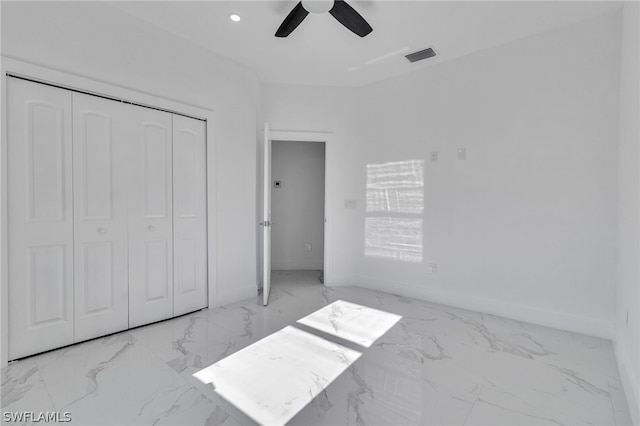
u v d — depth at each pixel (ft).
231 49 9.92
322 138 12.96
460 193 10.55
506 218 9.67
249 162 11.30
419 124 11.44
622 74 7.52
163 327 8.64
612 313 8.11
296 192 16.72
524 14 8.09
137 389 5.77
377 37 9.21
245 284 11.33
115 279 8.08
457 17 8.23
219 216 10.36
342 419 5.04
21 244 6.62
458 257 10.64
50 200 6.98
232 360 6.89
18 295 6.61
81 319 7.54
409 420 5.02
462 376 6.35
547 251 9.00
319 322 9.18
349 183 13.16
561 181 8.77
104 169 7.79
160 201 8.90
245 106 11.12
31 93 6.66
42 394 5.58
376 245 12.65
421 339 8.07
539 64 9.02
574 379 6.26
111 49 7.77
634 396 5.27
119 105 8.02
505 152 9.64
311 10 6.91
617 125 7.97
